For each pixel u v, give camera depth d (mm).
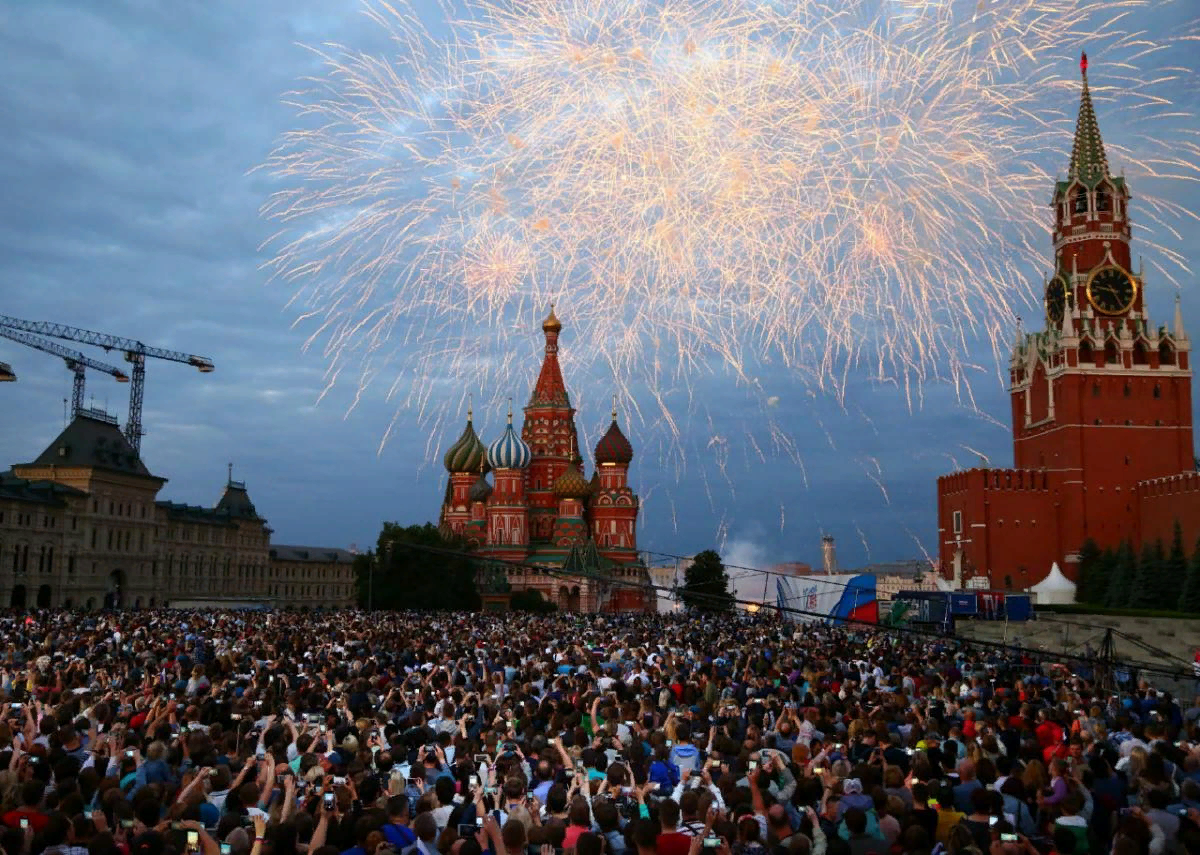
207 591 185875
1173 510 122062
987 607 84125
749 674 29578
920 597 85000
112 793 12375
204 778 13727
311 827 12367
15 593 134250
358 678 26078
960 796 14336
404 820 12320
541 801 14133
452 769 15352
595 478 181125
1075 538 131500
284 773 14609
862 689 29016
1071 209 140125
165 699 21219
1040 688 29250
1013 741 19266
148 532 163875
